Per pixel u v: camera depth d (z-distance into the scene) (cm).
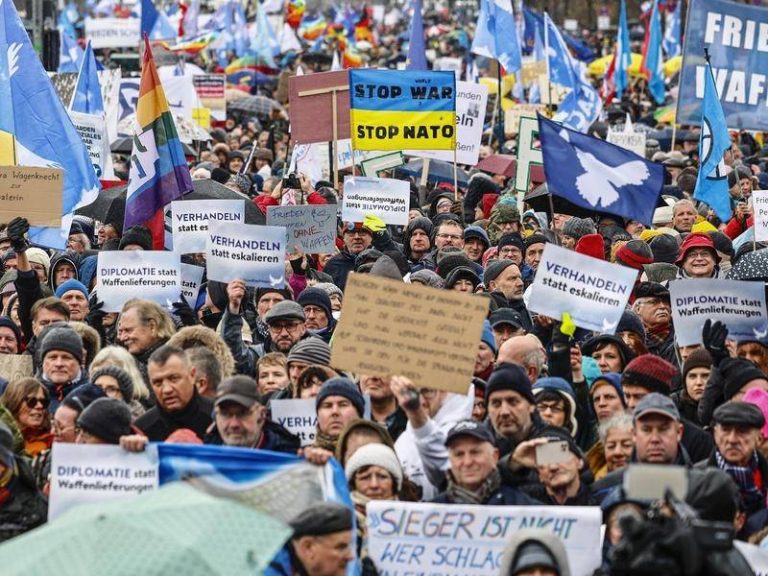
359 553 1152
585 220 2242
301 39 8194
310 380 1434
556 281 1459
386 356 1220
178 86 3741
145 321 1585
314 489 1111
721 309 1531
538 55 4447
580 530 1098
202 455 1120
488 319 1689
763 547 1128
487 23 3788
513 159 3322
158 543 856
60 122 2155
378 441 1227
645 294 1783
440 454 1226
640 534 754
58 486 1118
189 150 3706
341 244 2481
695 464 1253
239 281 1662
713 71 2548
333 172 2966
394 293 1221
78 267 2125
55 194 1958
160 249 2080
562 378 1404
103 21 5803
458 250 2089
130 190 2066
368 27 8994
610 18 10856
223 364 1492
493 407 1255
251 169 3722
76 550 855
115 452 1121
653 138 4122
